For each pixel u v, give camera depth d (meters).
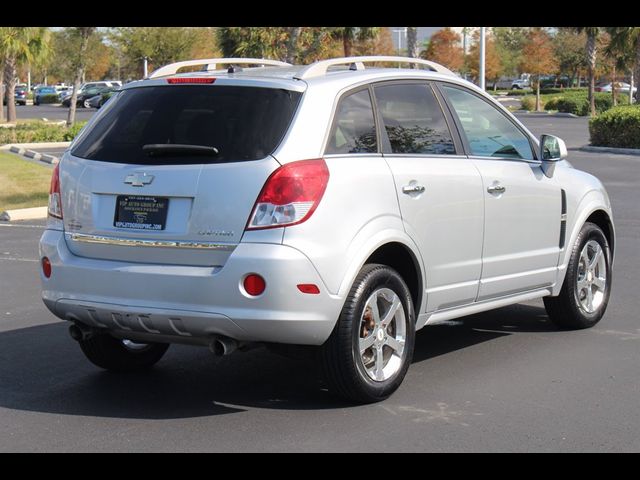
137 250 5.68
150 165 5.71
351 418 5.68
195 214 5.51
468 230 6.60
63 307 5.95
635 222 14.38
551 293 7.62
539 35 62.56
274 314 5.37
